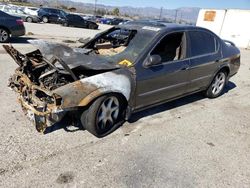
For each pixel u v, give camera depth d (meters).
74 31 21.02
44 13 26.38
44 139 3.63
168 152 3.62
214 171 3.29
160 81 4.27
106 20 40.69
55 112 3.24
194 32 4.95
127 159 3.37
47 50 3.84
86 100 3.36
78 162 3.22
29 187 2.75
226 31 23.48
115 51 4.46
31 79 3.85
